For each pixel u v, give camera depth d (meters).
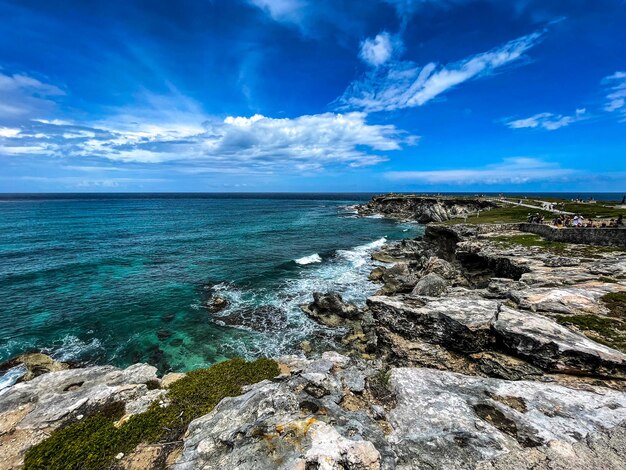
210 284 34.12
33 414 9.62
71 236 59.59
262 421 7.56
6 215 91.94
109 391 10.64
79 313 26.22
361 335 22.86
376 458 6.18
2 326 23.73
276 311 27.50
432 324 14.14
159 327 24.38
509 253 27.03
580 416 7.48
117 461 7.81
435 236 48.12
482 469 6.06
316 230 76.25
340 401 8.81
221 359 20.45
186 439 8.02
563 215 44.44
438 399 8.38
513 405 8.06
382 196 143.00
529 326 12.07
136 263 41.78
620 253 24.19
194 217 101.25
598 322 12.62
